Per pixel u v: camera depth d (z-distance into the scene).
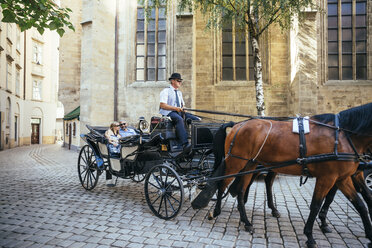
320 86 12.77
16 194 6.43
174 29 14.04
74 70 19.80
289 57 12.59
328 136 3.79
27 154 17.05
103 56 14.66
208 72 13.48
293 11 9.12
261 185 7.62
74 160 13.40
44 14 5.69
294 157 3.93
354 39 12.90
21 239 3.88
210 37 13.45
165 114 5.20
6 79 21.02
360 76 12.95
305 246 3.73
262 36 12.91
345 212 5.21
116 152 6.50
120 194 6.47
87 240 3.86
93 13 14.28
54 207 5.39
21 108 26.38
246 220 4.30
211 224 4.52
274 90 12.98
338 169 3.69
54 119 31.94
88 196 6.27
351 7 12.91
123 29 14.91
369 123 3.63
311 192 6.80
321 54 12.82
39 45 29.92
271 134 4.13
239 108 13.27
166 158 5.23
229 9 8.62
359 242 3.88
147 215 4.96
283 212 5.20
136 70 14.77
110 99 14.85
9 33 22.20
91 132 7.26
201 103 13.46
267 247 3.68
